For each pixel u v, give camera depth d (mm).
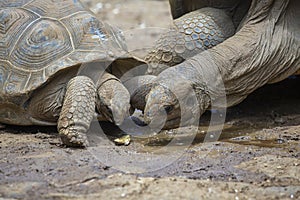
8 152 15703
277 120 20000
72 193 12594
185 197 12367
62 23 18562
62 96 17297
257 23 19844
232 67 18594
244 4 22031
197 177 13867
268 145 17109
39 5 19359
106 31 18734
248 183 13602
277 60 19469
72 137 15875
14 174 13836
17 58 17938
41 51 17703
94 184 13109
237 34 19719
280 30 19719
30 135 17781
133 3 51594
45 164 14547
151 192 12609
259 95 23062
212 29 20906
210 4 22297
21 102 17531
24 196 12453
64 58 17328
